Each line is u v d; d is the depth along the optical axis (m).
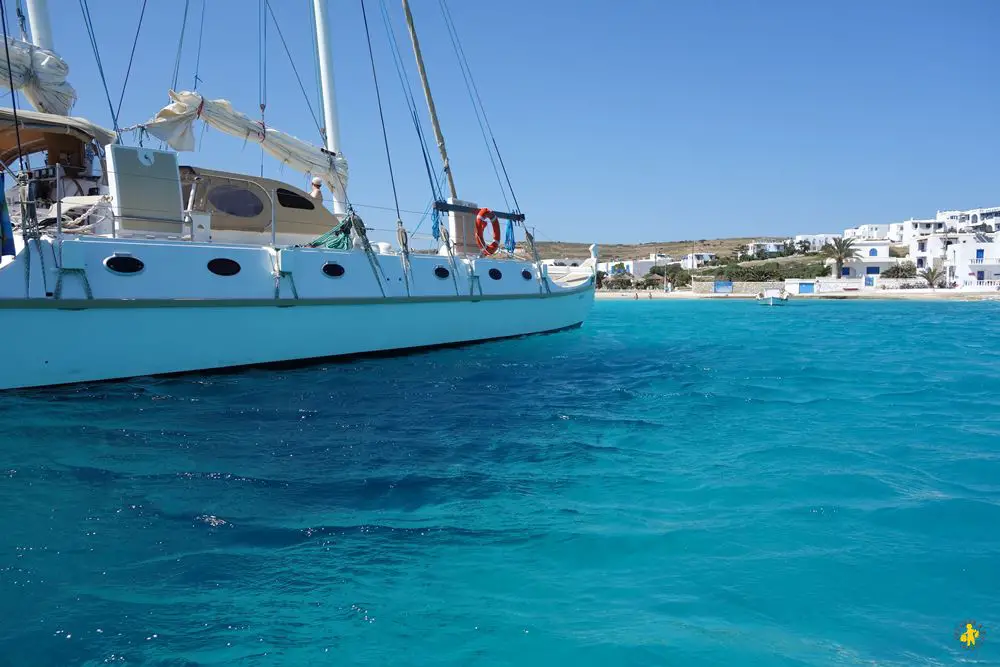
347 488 5.30
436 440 6.86
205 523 4.52
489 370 11.75
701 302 65.69
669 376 11.55
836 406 8.98
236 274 10.34
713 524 4.61
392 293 12.73
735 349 16.70
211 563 3.92
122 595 3.53
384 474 5.68
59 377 8.62
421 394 9.36
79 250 8.75
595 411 8.44
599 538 4.36
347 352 12.02
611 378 11.19
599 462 6.12
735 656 3.04
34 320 8.36
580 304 19.45
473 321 14.86
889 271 84.00
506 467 5.95
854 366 13.33
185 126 12.11
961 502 5.05
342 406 8.41
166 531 4.37
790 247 130.00
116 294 9.03
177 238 10.38
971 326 27.56
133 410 7.72
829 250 106.88
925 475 5.78
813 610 3.47
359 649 3.09
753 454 6.45
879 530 4.52
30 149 12.09
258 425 7.27
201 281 9.91
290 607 3.45
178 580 3.71
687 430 7.46
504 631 3.25
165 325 9.52
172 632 3.19
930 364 13.81
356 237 12.32
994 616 3.43
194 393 8.80
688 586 3.71
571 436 7.11
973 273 74.50
